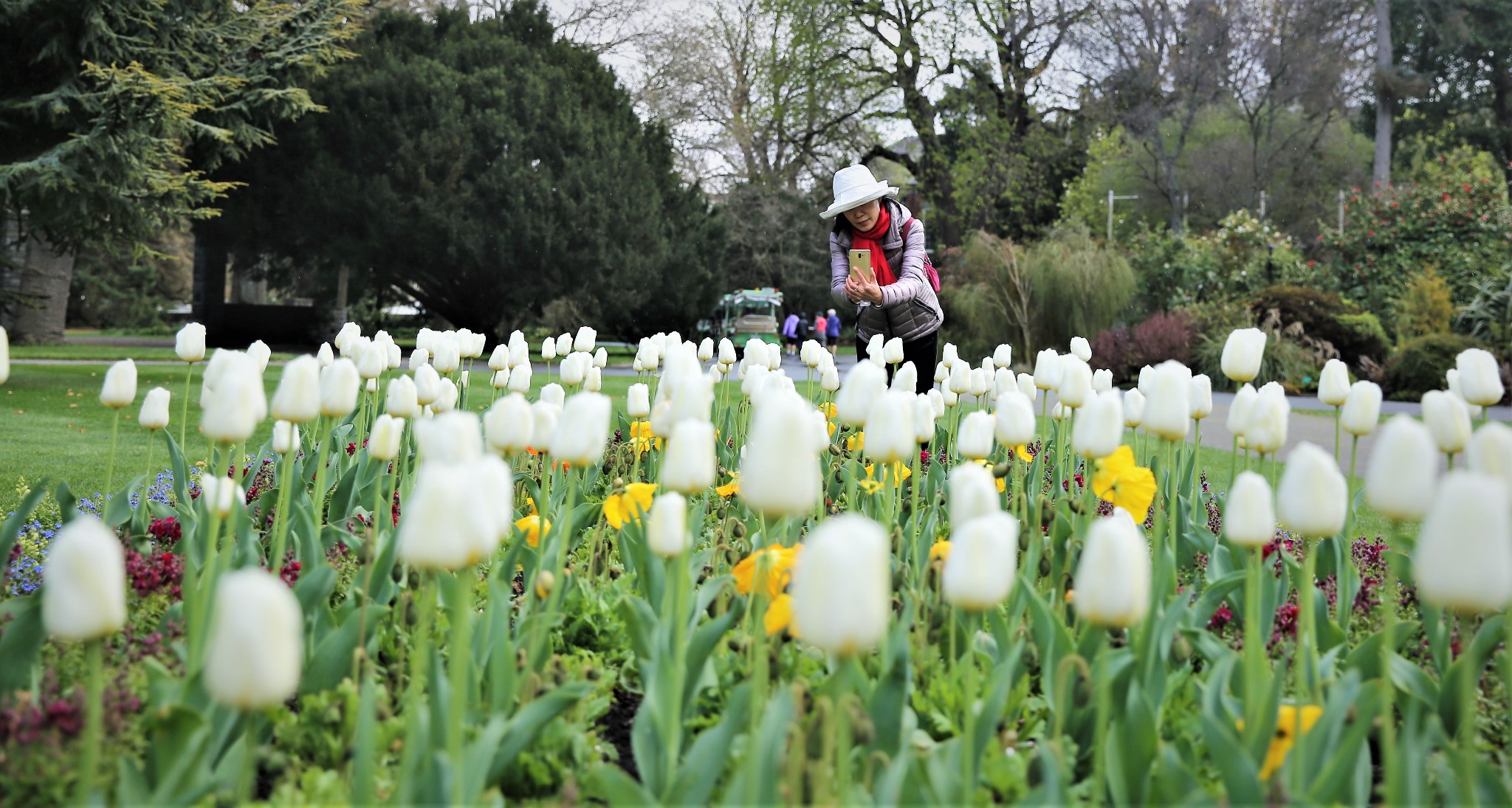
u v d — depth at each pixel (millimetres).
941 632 2686
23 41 14516
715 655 2664
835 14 34875
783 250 45469
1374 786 2326
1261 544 1931
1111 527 1572
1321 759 1972
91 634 1376
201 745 1813
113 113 14266
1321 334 21344
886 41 35875
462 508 1503
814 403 5727
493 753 1893
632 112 33125
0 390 13547
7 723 1968
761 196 44500
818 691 2525
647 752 2055
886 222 6375
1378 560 3998
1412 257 24156
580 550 3912
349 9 18844
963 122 36344
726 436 5469
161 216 17156
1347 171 46406
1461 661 2443
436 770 1714
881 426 2244
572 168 27750
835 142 38656
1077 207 37375
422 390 3512
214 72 17344
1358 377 20312
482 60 28703
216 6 16688
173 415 10633
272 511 3932
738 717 1925
